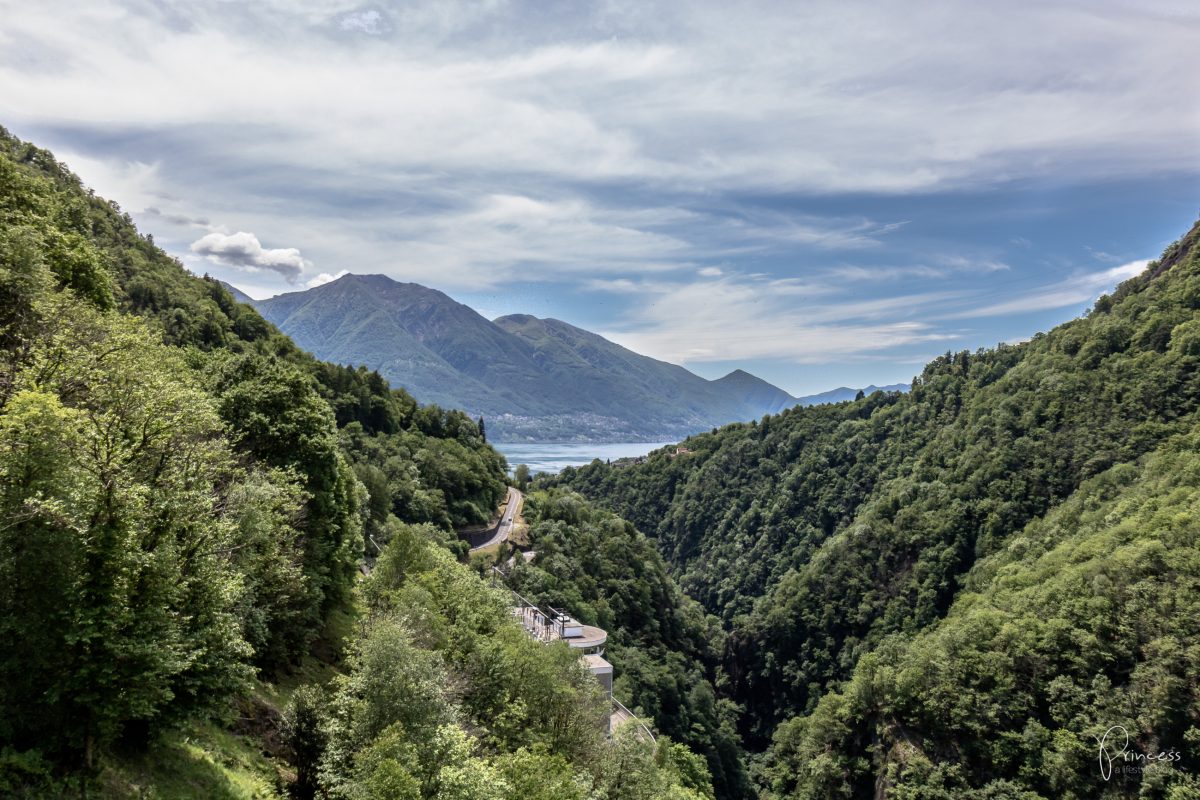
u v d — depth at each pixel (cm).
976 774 6869
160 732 2033
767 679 12431
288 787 2548
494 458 16462
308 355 13625
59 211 5969
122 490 1838
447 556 5772
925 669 7862
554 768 2834
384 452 11250
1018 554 10288
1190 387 10844
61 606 1670
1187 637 6281
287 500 3275
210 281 13375
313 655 3816
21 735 1700
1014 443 12538
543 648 4319
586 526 13350
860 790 7825
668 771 4812
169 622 1877
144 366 2580
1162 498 8275
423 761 2314
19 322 2978
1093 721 6397
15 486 1658
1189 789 5425
